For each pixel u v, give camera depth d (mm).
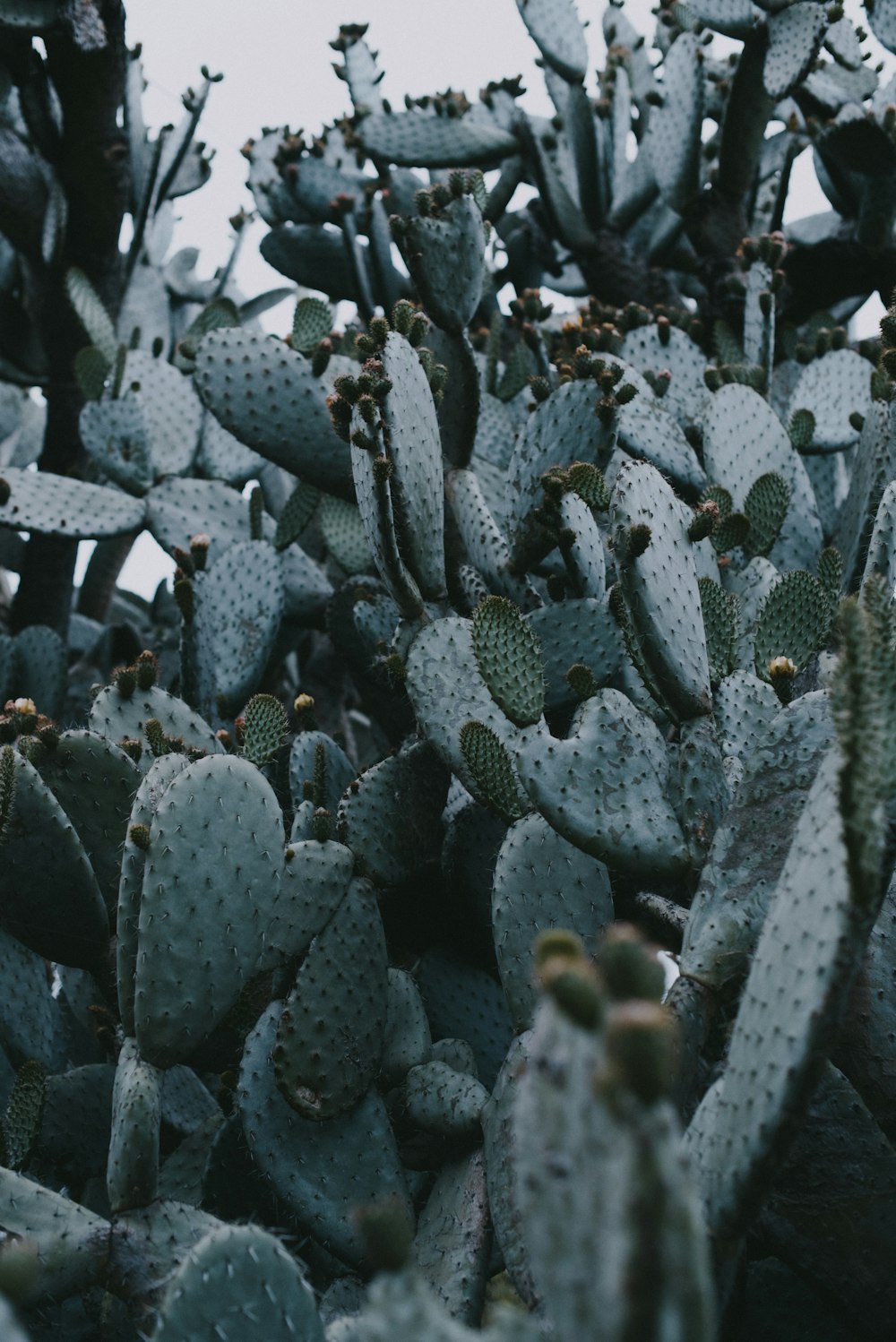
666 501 2904
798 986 1786
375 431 3340
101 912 3033
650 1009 1049
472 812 3205
